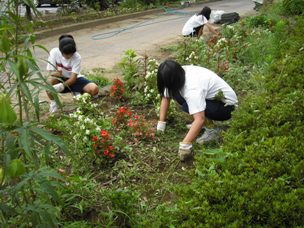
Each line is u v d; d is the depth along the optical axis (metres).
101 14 14.53
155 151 3.99
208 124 4.37
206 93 4.00
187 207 2.74
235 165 3.16
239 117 3.99
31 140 1.87
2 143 1.88
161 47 9.24
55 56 5.20
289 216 2.60
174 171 3.71
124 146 3.97
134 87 5.69
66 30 11.92
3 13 1.92
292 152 3.36
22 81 1.85
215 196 2.79
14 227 2.28
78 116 4.01
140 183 3.55
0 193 1.89
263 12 10.88
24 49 1.94
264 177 3.00
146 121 4.82
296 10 10.29
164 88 4.01
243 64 6.59
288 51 6.31
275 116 3.92
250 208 2.64
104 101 5.50
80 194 3.12
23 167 1.79
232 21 12.30
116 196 2.96
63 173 3.28
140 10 16.41
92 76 6.42
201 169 3.13
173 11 16.91
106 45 9.91
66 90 5.55
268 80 5.11
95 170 3.71
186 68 4.10
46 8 15.47
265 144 3.43
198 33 9.28
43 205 2.05
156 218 2.83
